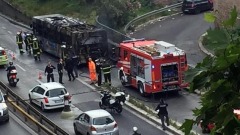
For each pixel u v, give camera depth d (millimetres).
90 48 51281
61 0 79438
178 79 40062
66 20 57219
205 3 68562
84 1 75938
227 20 4383
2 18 80938
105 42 51625
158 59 39562
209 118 4328
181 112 36781
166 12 68500
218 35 4309
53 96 38938
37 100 39938
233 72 4211
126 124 35344
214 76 4301
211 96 4270
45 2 80812
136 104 38750
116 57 48719
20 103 39656
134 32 61781
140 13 68125
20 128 35562
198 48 52719
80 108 39562
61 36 53688
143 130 33844
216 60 4246
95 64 49281
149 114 36688
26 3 82062
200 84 4363
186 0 68250
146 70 40344
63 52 52031
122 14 62875
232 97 4203
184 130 4504
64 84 46500
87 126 31938
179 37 57938
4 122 36969
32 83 47562
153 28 62812
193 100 39281
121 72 44000
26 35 59844
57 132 33062
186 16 67562
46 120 33406
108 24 62750
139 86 41562
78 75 49031
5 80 49219
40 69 52406
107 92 39062
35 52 55750
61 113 37688
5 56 53812
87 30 51562
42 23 58406
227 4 35781
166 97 40562
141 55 40875
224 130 4188
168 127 33438
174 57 39719
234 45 4180
